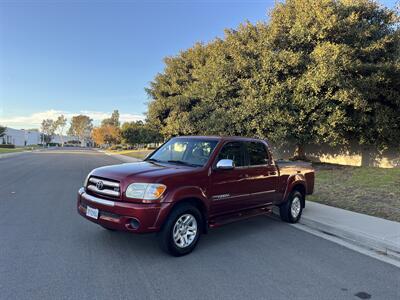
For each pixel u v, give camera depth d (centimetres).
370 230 683
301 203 808
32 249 538
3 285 408
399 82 1653
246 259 527
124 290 404
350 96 1505
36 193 1078
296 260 532
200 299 389
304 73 1562
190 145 638
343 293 420
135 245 568
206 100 1988
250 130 1672
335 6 1678
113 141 9131
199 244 596
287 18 1706
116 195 511
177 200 512
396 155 1877
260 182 679
